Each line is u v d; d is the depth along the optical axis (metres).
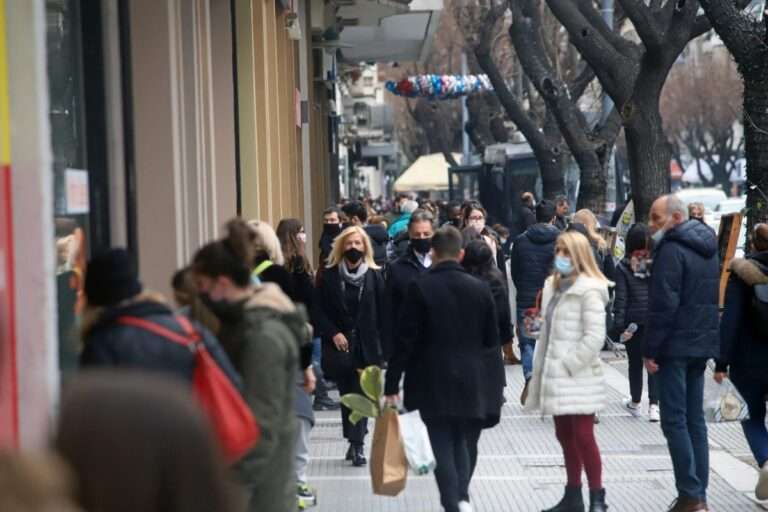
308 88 41.81
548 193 59.12
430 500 17.06
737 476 18.45
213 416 8.80
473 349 14.52
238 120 24.52
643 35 36.25
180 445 4.58
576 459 15.62
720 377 16.59
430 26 56.25
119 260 8.95
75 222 12.70
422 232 18.16
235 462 9.03
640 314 22.80
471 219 28.44
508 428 22.89
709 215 51.25
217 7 22.78
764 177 29.14
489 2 65.19
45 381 9.30
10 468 4.15
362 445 19.62
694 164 171.12
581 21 39.75
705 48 143.50
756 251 16.47
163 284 15.85
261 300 10.34
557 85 48.81
